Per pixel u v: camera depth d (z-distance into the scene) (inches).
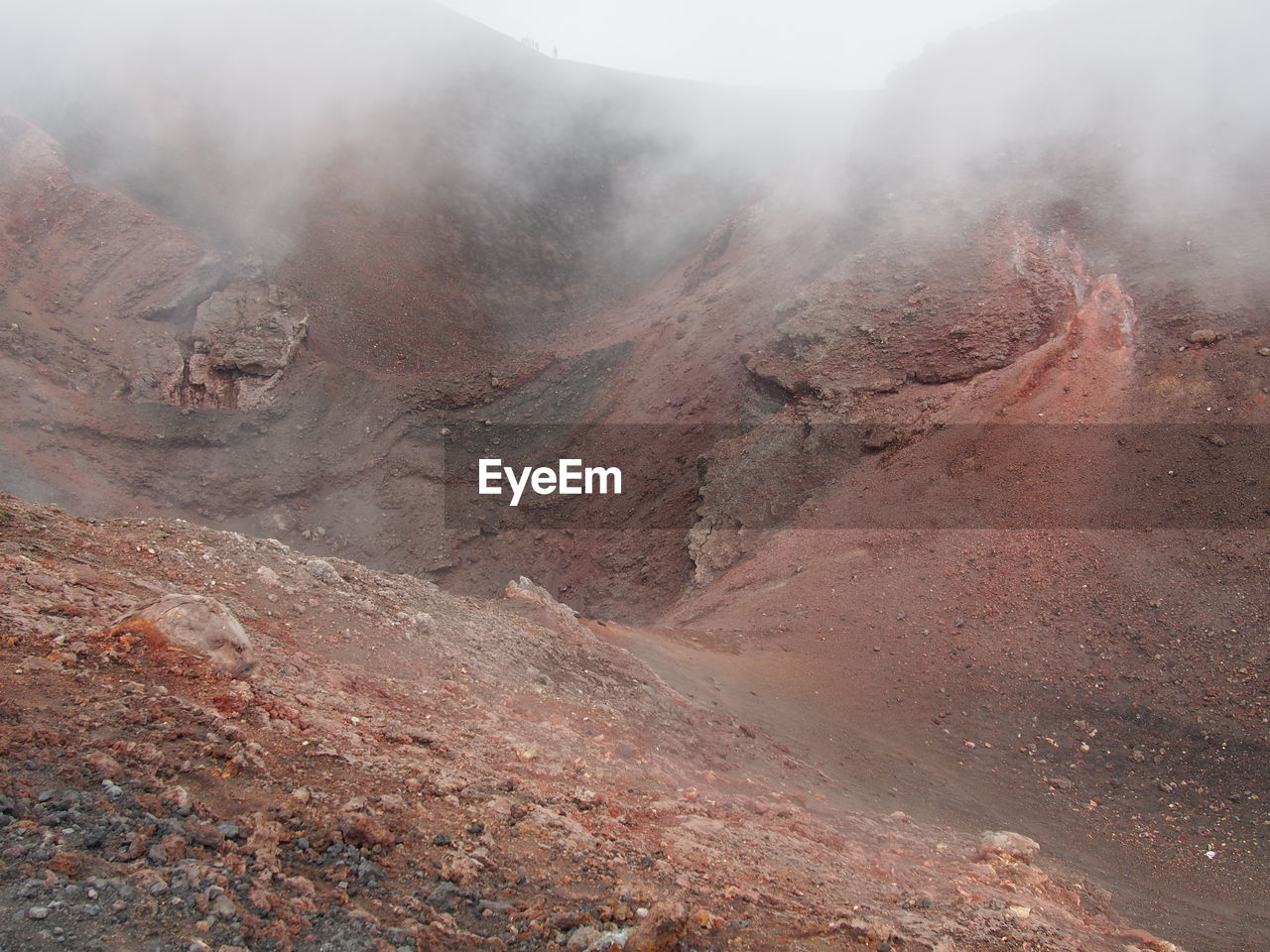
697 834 247.1
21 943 111.3
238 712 208.1
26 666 189.6
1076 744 585.6
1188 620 644.7
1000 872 324.2
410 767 214.5
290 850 159.6
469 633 394.6
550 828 207.5
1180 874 433.4
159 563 310.5
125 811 149.9
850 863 275.0
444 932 147.3
